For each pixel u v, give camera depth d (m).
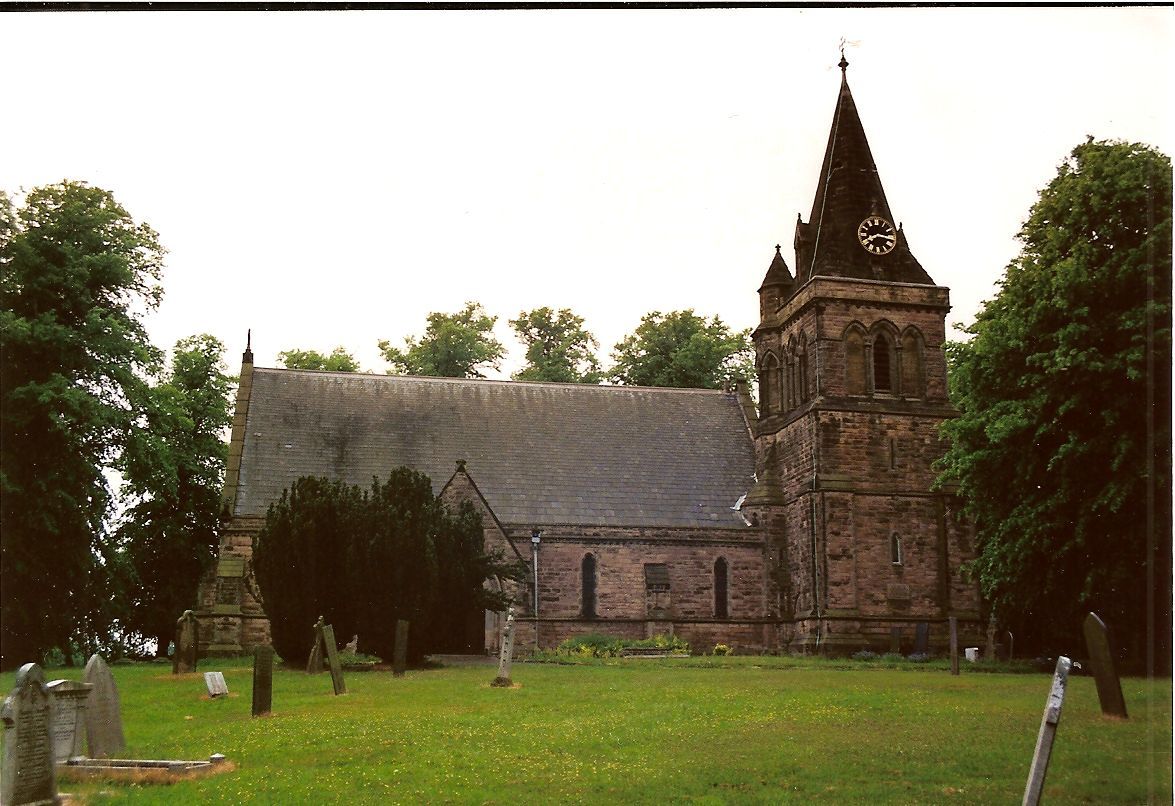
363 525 33.88
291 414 52.19
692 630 49.88
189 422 42.59
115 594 40.94
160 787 13.27
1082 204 31.48
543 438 54.62
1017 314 34.00
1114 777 13.73
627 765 14.55
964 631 47.56
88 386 38.97
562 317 76.25
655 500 52.81
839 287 50.12
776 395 54.78
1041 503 32.62
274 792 12.80
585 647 45.25
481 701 22.70
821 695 23.73
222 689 23.80
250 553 46.34
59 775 13.68
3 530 35.12
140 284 40.72
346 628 34.28
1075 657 38.53
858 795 12.80
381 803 12.27
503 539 45.66
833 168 53.59
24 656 36.59
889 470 48.94
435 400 54.97
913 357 50.78
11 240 36.66
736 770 14.21
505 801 12.39
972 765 14.52
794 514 50.84
